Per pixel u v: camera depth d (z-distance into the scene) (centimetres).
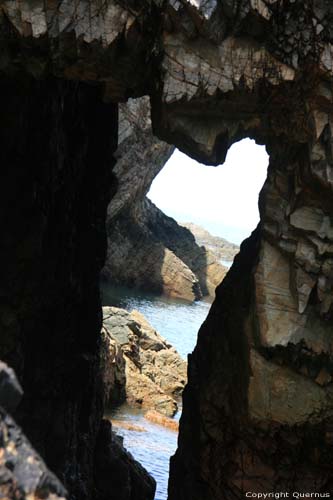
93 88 1738
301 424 1259
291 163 1216
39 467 419
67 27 1072
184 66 1093
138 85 1173
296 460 1305
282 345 1227
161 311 5278
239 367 1305
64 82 1554
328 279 1212
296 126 1169
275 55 1108
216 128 1159
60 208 1591
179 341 4500
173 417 3041
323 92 1126
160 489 2180
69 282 1655
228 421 1355
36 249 1436
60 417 1627
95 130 1789
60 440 1619
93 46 1086
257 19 1078
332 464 1298
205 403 1392
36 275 1471
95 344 1870
